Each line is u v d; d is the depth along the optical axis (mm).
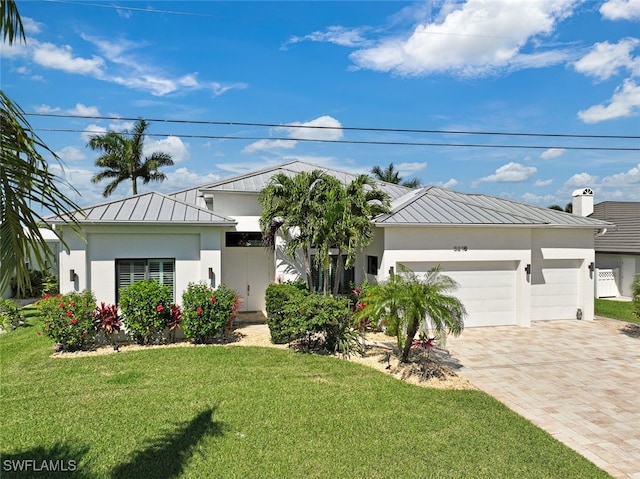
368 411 7820
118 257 12930
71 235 12414
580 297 17672
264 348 12086
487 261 15977
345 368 10383
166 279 13383
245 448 6352
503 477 5746
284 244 16172
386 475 5719
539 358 12078
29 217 4457
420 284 10492
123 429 6898
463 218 15547
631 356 12336
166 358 10938
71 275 12398
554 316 17547
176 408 7758
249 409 7762
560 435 7340
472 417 7738
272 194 14609
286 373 9891
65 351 11570
